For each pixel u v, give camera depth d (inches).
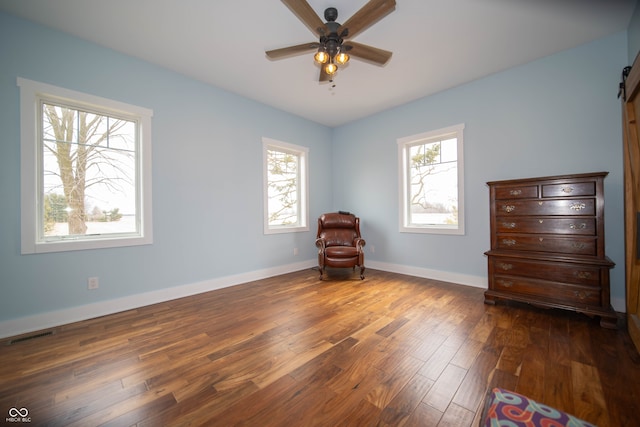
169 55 108.7
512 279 103.7
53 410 52.2
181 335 83.8
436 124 146.3
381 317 96.3
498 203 108.3
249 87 137.3
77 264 96.7
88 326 90.9
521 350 72.4
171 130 120.4
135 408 52.7
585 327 85.9
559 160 110.6
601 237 87.0
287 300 115.8
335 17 82.7
